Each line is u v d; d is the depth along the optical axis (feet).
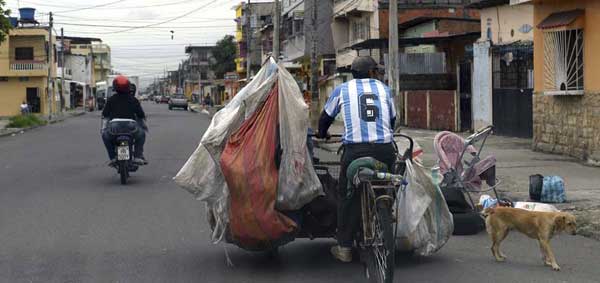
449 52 94.89
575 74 52.39
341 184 21.99
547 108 57.16
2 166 55.93
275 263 24.57
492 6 78.28
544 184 34.76
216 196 23.22
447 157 31.45
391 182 20.36
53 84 208.33
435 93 91.30
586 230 29.30
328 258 25.17
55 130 115.44
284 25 182.19
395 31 64.23
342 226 22.50
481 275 22.90
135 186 43.98
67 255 25.82
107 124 44.83
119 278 22.70
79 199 38.81
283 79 23.11
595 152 50.03
